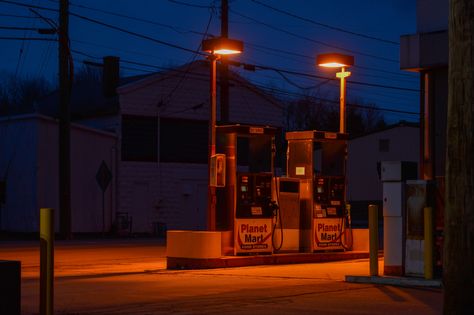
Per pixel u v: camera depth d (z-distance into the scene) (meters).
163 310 10.84
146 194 44.09
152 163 44.28
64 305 11.45
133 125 43.72
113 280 15.02
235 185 18.02
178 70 45.19
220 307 11.08
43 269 8.71
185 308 11.01
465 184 7.21
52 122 39.72
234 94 48.03
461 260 7.21
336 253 19.55
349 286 13.50
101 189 39.72
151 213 44.22
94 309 11.02
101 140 42.34
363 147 65.75
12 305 8.34
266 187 18.48
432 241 13.49
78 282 14.68
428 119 18.66
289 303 11.43
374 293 12.48
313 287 13.39
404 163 14.02
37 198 38.66
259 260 18.08
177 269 17.64
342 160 19.95
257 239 18.27
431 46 18.05
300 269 17.05
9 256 23.50
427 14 18.56
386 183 14.17
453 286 7.26
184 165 45.56
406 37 18.48
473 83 7.21
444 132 18.42
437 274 13.92
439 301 11.55
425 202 13.77
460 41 7.28
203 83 46.44
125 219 42.72
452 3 7.37
